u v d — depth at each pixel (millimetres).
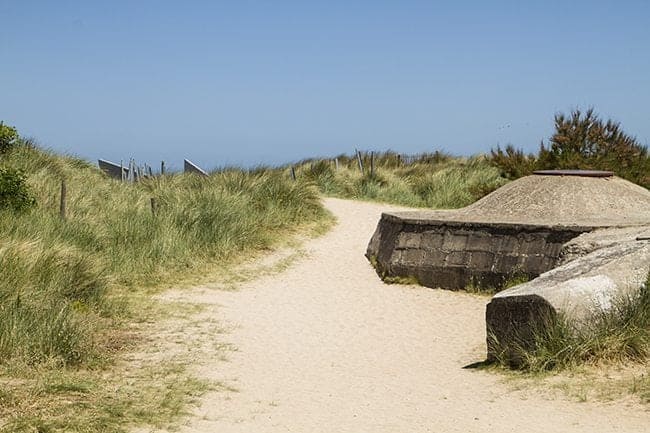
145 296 13148
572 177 14789
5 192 15812
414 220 14508
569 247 11430
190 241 15852
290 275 15047
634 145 19828
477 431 6746
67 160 22797
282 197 19500
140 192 20266
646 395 7176
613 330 8391
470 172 25797
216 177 20906
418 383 8492
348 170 26859
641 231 11555
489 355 9125
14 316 9281
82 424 6781
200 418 7211
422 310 12367
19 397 7383
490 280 13109
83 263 12266
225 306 12648
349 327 11469
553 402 7336
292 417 7320
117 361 9234
